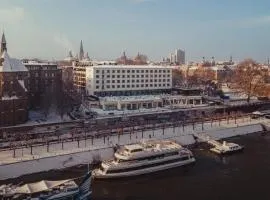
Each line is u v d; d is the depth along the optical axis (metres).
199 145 155.12
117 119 185.38
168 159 122.12
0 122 159.00
